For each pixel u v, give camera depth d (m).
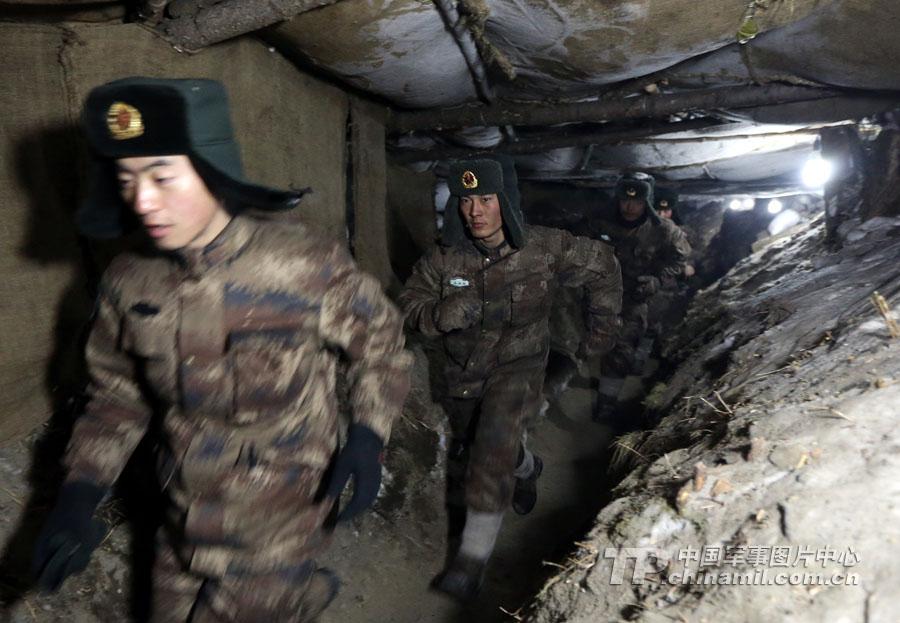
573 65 3.20
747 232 8.37
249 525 1.55
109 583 2.27
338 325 1.58
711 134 4.77
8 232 2.28
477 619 2.70
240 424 1.52
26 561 2.20
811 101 3.57
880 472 1.52
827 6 2.67
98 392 1.63
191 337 1.47
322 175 3.58
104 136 1.30
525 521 3.44
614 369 4.76
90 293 2.54
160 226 1.37
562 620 1.72
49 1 2.26
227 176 1.38
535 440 4.33
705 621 1.43
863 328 2.35
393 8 2.71
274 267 1.48
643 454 2.94
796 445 1.73
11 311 2.31
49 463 2.45
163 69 2.56
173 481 1.59
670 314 8.00
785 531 1.50
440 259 2.98
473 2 2.68
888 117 4.08
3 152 2.24
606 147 5.39
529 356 2.91
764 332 3.28
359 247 3.95
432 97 3.74
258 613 1.58
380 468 1.59
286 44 3.01
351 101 3.79
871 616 1.26
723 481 1.75
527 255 2.92
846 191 4.46
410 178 5.62
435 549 3.08
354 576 2.80
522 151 4.93
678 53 2.97
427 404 3.85
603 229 5.32
